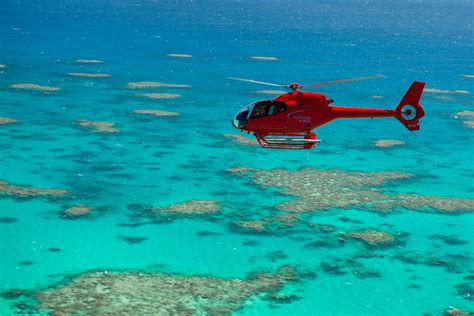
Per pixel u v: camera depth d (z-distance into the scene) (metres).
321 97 36.50
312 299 34.06
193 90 89.00
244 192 49.75
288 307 33.06
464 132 72.00
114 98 80.75
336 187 51.53
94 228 41.88
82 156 56.72
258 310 32.47
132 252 38.66
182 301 32.88
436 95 92.00
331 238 42.03
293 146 35.62
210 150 60.56
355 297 34.62
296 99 35.97
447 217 46.47
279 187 51.09
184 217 44.34
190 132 66.56
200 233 41.91
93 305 31.97
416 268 38.41
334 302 33.94
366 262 38.88
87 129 65.38
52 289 33.56
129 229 42.03
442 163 59.94
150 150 59.69
